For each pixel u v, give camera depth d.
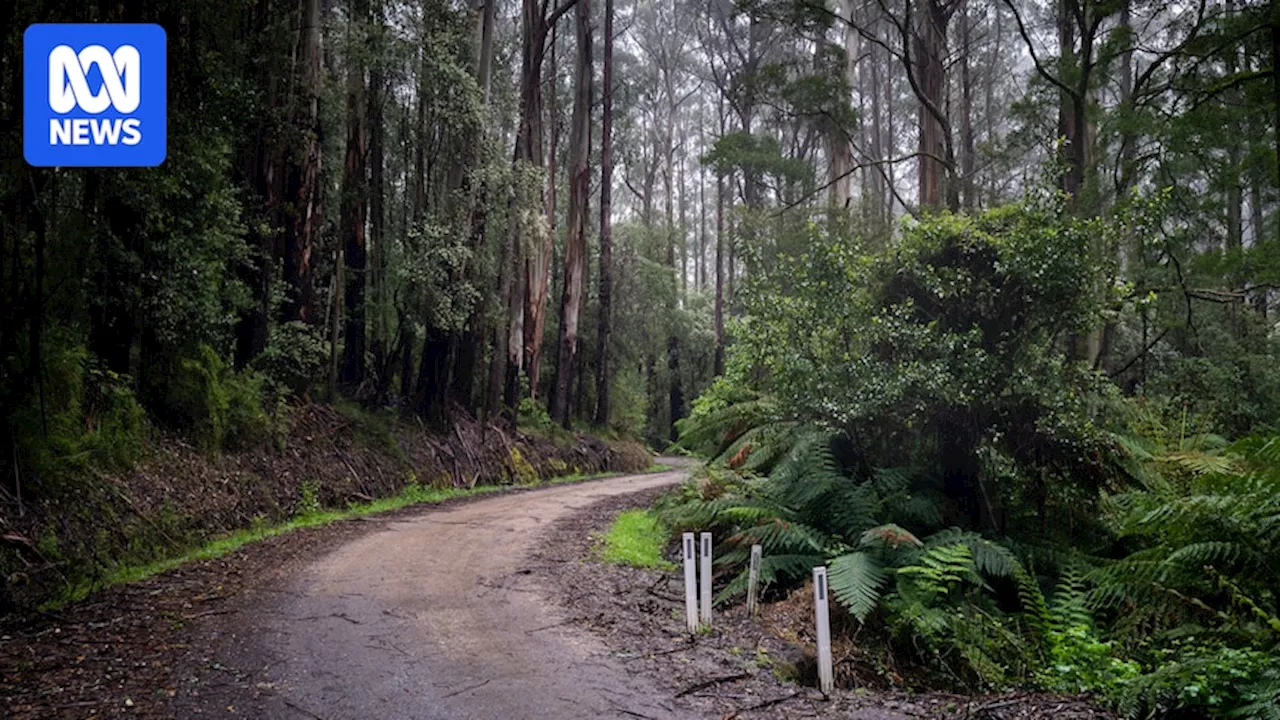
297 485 15.58
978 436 9.79
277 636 6.67
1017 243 9.28
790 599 8.52
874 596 7.58
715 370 47.00
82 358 10.48
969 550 8.44
